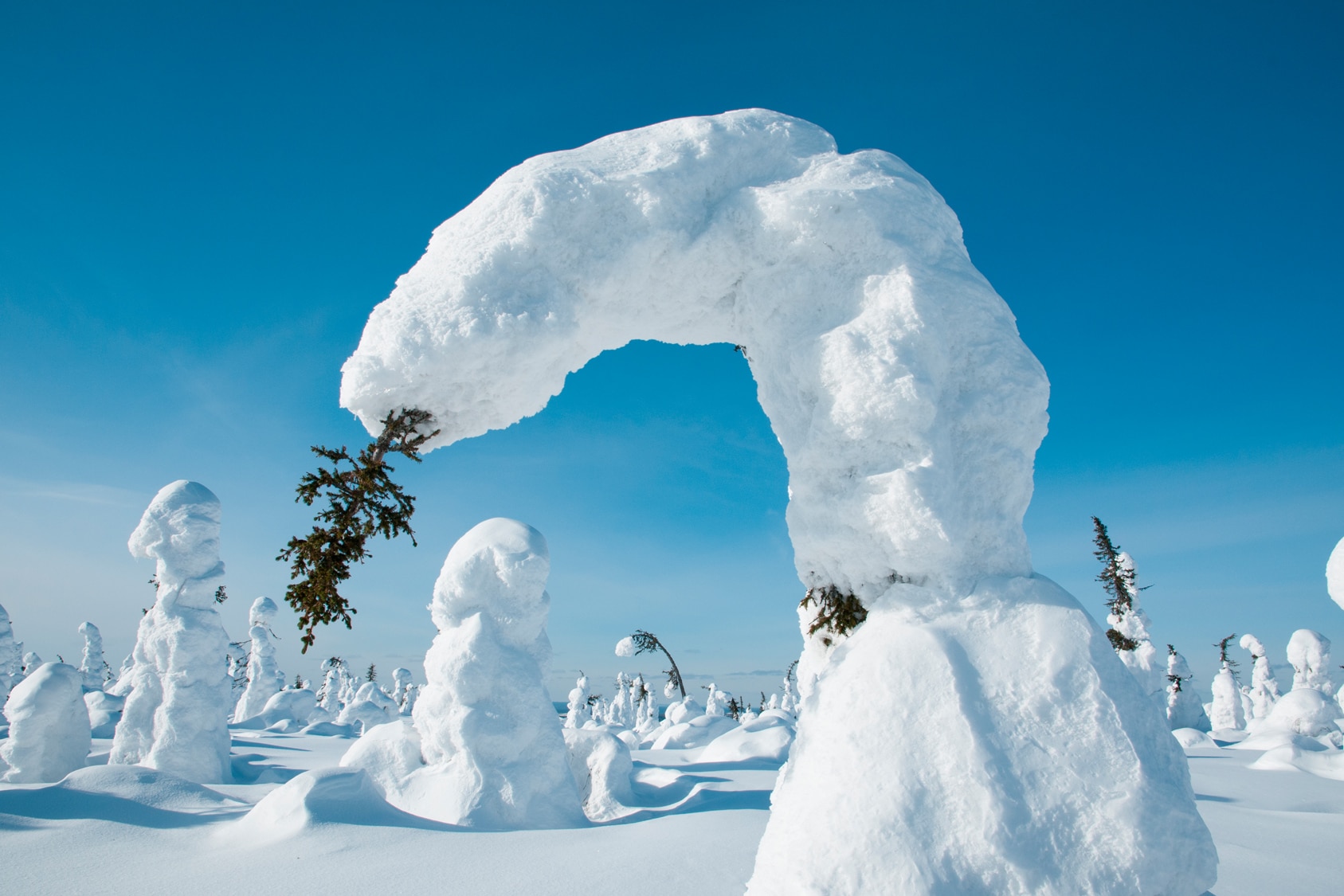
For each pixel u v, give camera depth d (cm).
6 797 782
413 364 358
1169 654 2719
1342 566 1346
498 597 998
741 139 418
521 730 935
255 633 3500
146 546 1590
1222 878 575
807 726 342
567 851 600
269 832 656
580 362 443
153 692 1565
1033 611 340
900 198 392
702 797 1041
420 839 636
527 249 376
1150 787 291
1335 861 630
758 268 407
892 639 334
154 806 798
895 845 285
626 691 4931
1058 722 306
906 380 353
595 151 419
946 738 303
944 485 351
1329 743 1833
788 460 408
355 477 361
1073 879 276
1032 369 384
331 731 2894
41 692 1326
